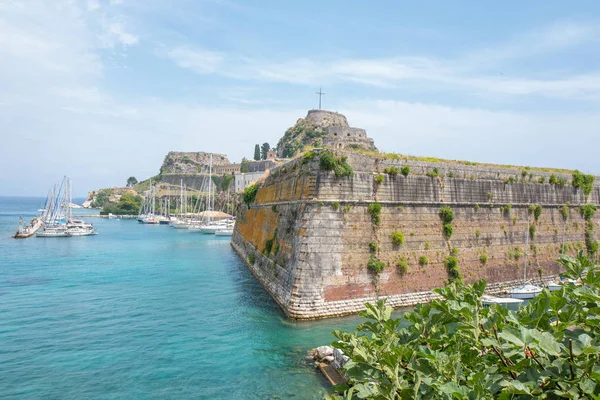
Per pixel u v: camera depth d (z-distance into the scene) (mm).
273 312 33125
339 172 32844
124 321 32375
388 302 32906
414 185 36438
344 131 101750
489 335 10727
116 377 22500
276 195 45969
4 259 66938
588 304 10766
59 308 36438
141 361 24562
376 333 11359
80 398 20266
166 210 180250
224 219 140875
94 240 99438
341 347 10906
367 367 10297
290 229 36562
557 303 9602
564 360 8484
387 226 34469
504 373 9922
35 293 42312
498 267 39906
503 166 45844
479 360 10469
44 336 29062
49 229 105500
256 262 49500
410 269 34688
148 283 46969
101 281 48438
